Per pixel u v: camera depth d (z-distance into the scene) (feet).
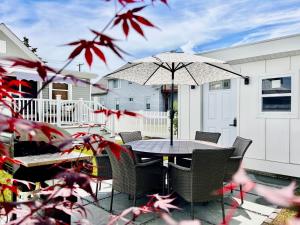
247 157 20.45
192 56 13.93
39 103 28.25
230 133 21.97
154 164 11.41
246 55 19.53
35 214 3.07
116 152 3.70
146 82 18.03
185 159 15.30
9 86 3.44
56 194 3.24
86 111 32.94
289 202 1.28
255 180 17.10
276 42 17.81
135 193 10.63
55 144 2.79
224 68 14.02
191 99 24.40
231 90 21.94
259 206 12.21
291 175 18.08
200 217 10.96
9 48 40.01
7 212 3.16
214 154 9.78
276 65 18.90
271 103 19.26
